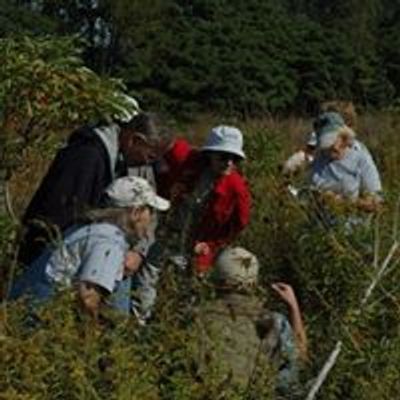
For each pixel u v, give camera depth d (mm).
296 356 7773
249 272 7785
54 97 8914
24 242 8727
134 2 67938
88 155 8969
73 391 6336
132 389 6359
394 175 14375
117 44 67500
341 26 95875
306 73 60969
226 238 10453
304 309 8977
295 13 105750
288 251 10297
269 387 7152
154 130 9242
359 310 7992
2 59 8852
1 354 6320
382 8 104125
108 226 8016
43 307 6824
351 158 11602
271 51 63219
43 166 10578
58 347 6422
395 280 8656
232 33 67062
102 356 6500
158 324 7059
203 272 8273
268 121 17703
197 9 72438
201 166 10500
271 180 12109
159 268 8906
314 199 10320
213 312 7586
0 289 8320
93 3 70938
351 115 12234
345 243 9062
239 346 7449
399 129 16656
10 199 9938
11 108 8969
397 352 7734
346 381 7727
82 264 7809
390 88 31234
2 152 9164
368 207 9805
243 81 60531
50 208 8797
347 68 50844
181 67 62969
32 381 6285
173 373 6805
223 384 6781
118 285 8125
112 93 9047
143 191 8250
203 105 60938
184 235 9438
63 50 8992
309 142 12883
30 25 73188
